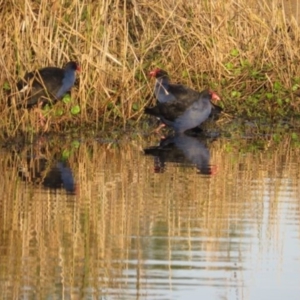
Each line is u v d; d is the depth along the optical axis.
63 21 24.62
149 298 12.66
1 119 23.06
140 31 27.25
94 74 24.80
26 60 23.83
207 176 19.92
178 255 14.43
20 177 19.69
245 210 17.06
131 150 22.84
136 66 25.55
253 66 27.59
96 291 12.93
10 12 23.75
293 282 13.34
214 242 15.09
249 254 14.54
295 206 17.36
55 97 23.67
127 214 16.73
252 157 22.03
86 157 21.91
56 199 17.83
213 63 26.84
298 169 20.72
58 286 13.14
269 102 27.02
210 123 26.11
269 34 27.77
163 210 17.05
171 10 26.94
